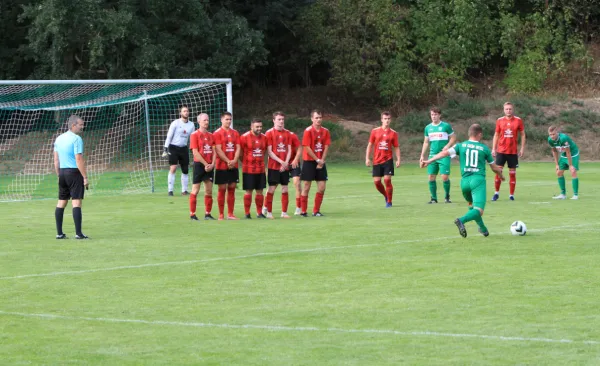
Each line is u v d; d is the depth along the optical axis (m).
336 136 54.56
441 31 59.09
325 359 9.23
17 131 49.62
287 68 66.25
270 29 61.97
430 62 59.66
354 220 21.75
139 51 45.91
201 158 22.09
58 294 12.77
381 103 62.81
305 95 64.25
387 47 57.81
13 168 43.72
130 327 10.71
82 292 12.89
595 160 50.62
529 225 20.09
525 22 61.28
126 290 13.00
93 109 49.38
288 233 19.33
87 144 48.34
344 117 61.91
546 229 19.33
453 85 59.25
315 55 60.19
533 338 9.94
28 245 17.91
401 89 58.00
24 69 54.75
